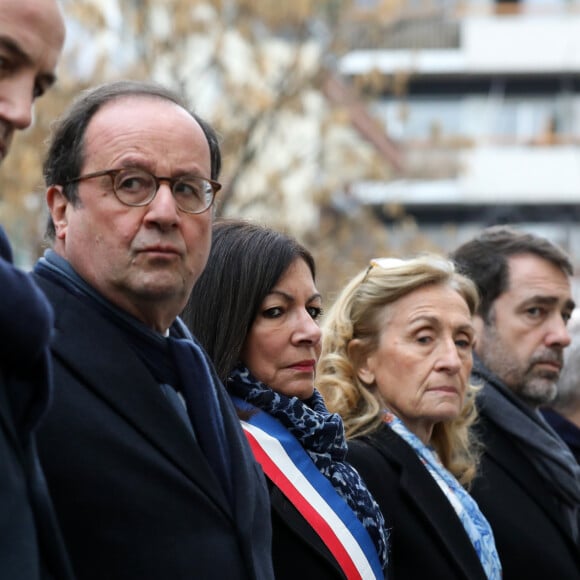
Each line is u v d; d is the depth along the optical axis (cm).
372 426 639
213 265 563
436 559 604
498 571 641
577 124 4978
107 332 429
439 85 4866
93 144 442
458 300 664
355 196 2672
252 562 427
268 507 470
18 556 331
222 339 555
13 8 333
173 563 405
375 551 545
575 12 4922
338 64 2678
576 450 880
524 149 4934
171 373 450
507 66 4888
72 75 2188
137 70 2320
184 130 447
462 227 4894
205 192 450
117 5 2369
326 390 653
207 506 420
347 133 3056
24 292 344
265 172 2528
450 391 648
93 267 438
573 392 894
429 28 4825
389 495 610
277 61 2488
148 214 432
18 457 343
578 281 3300
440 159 3769
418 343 652
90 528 399
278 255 565
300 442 552
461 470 695
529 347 790
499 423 748
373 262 677
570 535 730
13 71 337
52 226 478
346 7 2564
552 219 4934
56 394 408
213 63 2397
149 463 411
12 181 2075
